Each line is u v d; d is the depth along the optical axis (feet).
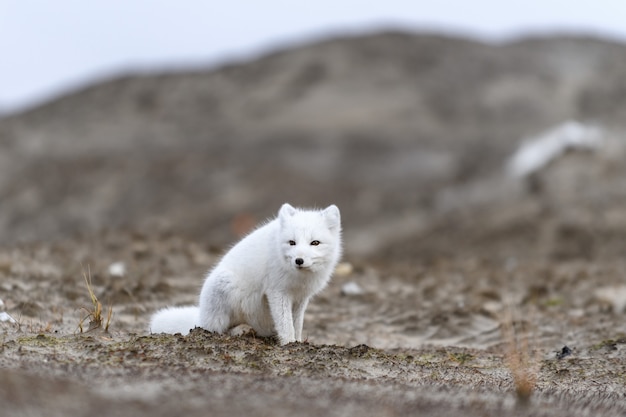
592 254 323.57
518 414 73.87
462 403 77.25
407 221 560.61
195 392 74.28
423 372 96.02
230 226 595.06
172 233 229.86
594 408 79.92
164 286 154.30
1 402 65.87
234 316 103.81
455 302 163.94
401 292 177.27
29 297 133.59
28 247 198.18
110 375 80.23
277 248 101.45
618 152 558.56
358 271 204.64
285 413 67.97
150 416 65.31
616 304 158.20
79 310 130.41
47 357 87.56
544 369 102.53
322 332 134.51
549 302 167.43
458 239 398.42
